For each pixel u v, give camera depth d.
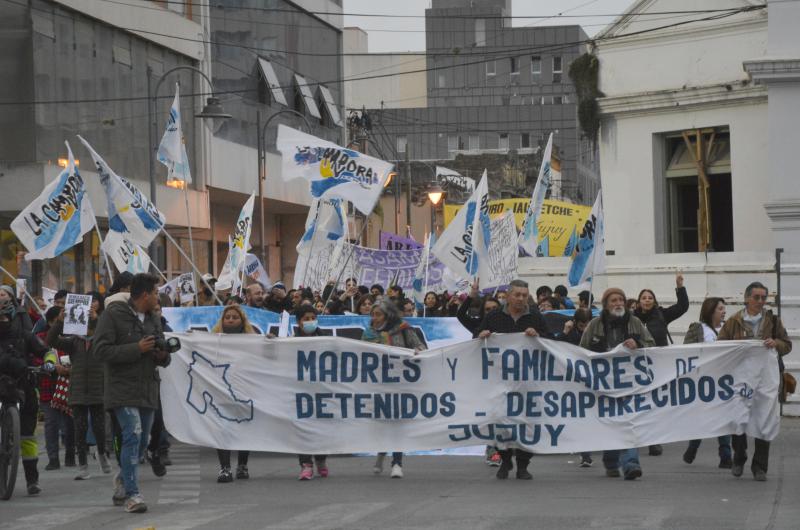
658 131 35.03
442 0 146.75
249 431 16.16
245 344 16.33
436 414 16.27
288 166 23.73
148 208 21.27
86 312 15.95
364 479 15.91
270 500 13.95
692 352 16.03
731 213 34.88
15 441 14.19
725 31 33.53
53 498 14.53
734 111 33.53
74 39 40.38
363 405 16.30
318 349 16.31
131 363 13.28
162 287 27.44
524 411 16.17
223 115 34.97
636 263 30.50
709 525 11.88
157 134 46.31
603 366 16.14
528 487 14.95
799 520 12.16
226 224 57.50
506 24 144.38
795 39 30.05
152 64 46.03
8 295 14.75
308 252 26.38
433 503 13.53
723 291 28.83
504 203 39.88
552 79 135.50
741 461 15.82
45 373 16.23
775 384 15.68
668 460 17.98
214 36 52.88
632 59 35.31
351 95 125.44
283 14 60.81
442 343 21.06
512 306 16.41
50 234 19.19
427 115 121.06
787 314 24.53
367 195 23.70
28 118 37.62
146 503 13.89
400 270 31.19
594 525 11.91
